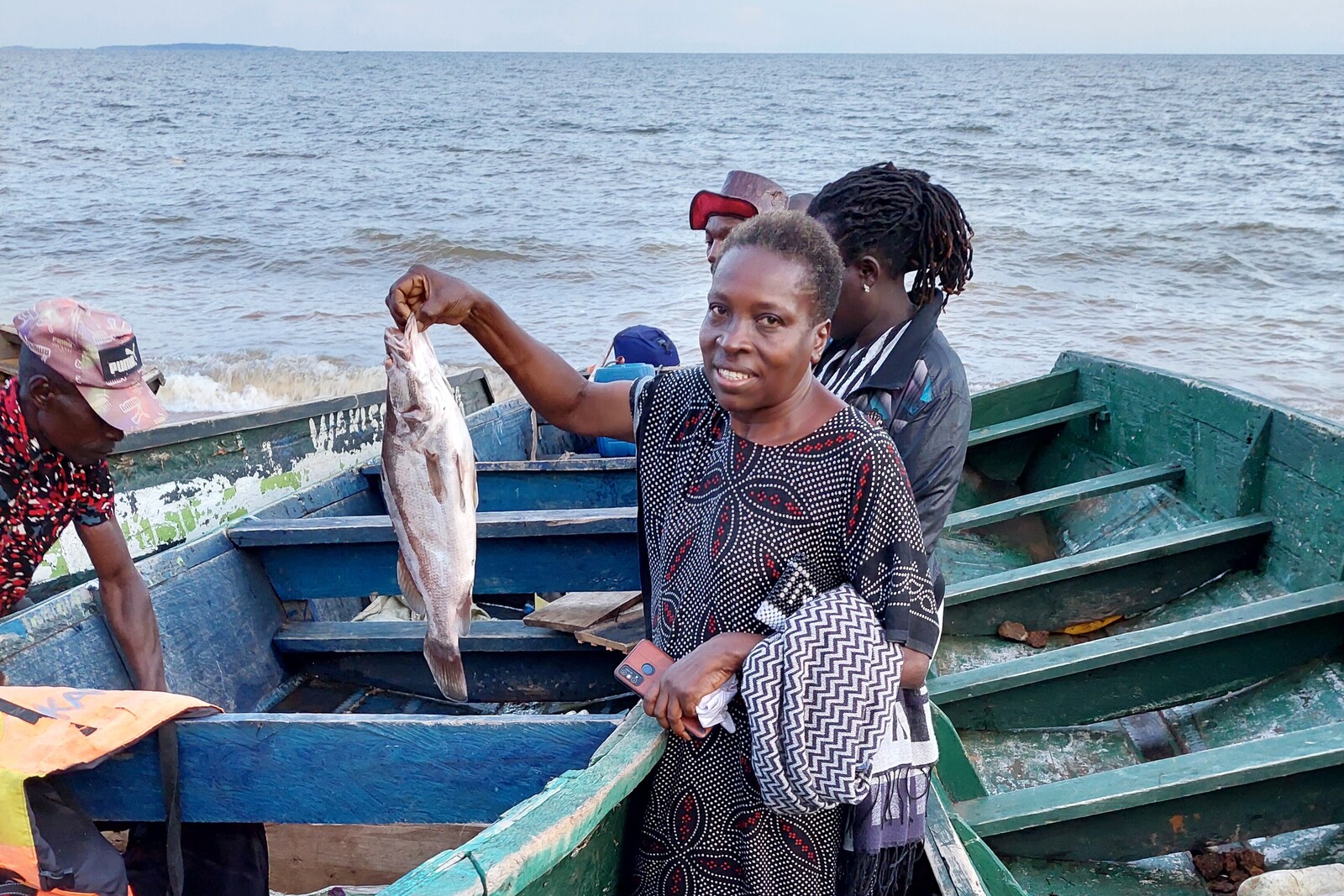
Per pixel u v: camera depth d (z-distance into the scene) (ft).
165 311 54.80
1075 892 9.84
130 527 14.92
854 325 8.25
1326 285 58.34
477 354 45.37
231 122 189.67
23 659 9.81
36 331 7.43
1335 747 9.73
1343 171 108.99
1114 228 73.51
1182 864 10.33
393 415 6.81
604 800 5.50
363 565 13.08
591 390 6.79
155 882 7.81
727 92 309.83
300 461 18.03
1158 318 50.80
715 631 5.82
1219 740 11.88
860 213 7.80
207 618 12.06
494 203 91.61
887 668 5.34
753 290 5.29
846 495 5.58
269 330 50.85
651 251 69.31
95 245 72.13
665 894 6.13
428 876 4.77
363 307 55.83
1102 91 295.07
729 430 5.91
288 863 10.34
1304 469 13.05
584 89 330.34
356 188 101.50
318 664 13.38
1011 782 11.39
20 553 8.26
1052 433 19.92
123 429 7.66
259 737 7.27
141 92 301.63
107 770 7.40
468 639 12.55
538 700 12.94
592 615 12.28
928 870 7.66
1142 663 11.81
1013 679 11.50
